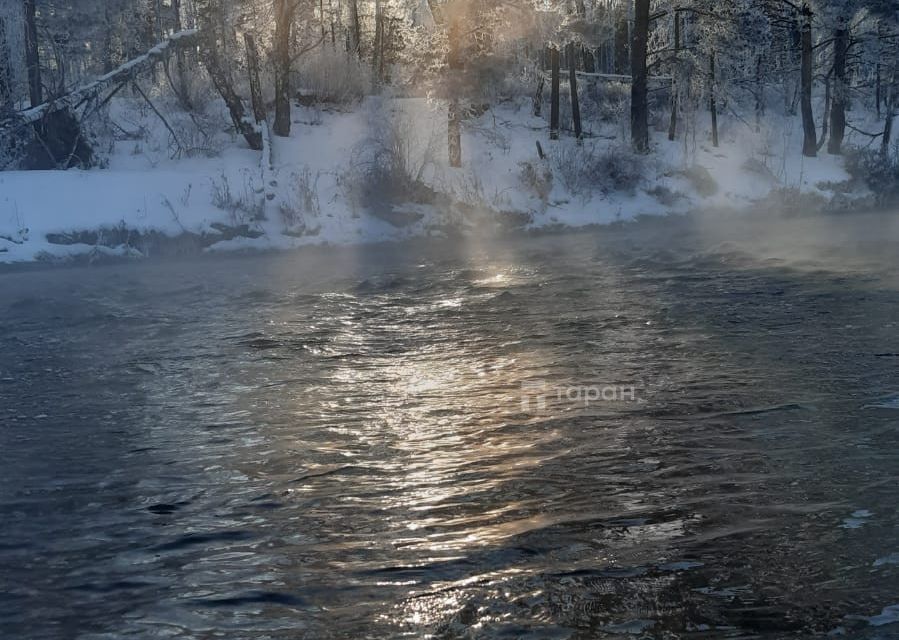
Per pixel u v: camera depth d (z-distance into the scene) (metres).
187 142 30.00
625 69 46.50
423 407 7.28
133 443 6.58
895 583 3.77
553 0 33.12
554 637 3.47
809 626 3.45
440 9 31.06
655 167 32.84
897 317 10.24
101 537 4.73
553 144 34.56
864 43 40.62
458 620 3.65
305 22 35.59
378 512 4.95
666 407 6.88
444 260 19.81
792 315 10.68
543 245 22.72
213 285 16.59
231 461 6.03
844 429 6.11
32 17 31.67
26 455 6.34
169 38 30.30
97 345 10.83
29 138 26.91
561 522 4.65
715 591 3.78
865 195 34.59
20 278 19.03
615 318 11.09
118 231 22.16
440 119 34.03
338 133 32.28
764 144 38.97
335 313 12.66
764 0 40.31
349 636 3.56
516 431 6.44
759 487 5.05
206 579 4.16
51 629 3.72
